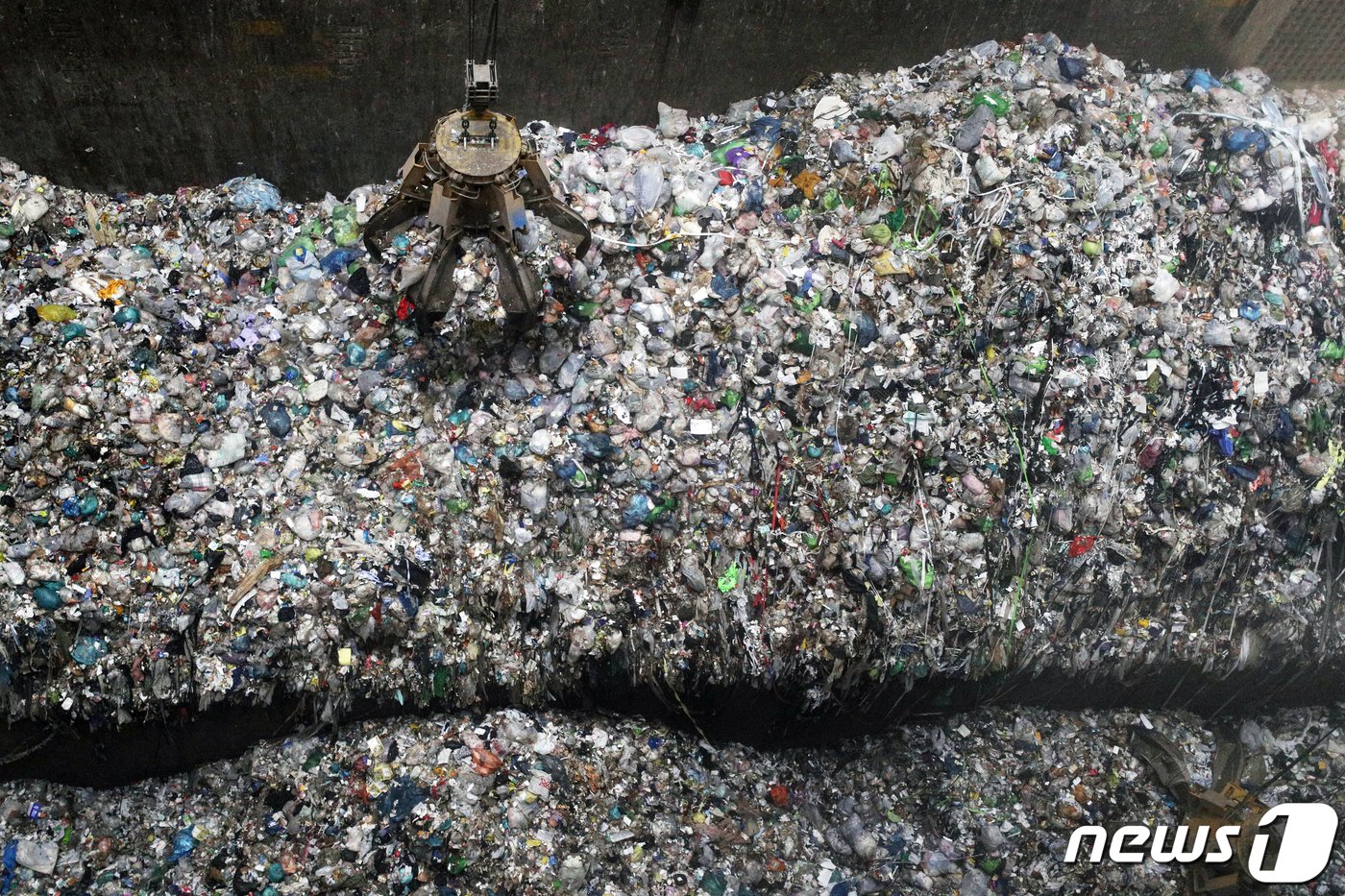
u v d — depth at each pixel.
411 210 12.67
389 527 13.34
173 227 14.41
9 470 12.65
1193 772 15.88
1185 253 15.79
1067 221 15.28
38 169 14.11
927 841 14.60
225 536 12.98
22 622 12.34
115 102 13.64
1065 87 15.83
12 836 12.73
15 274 13.35
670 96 15.73
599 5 14.35
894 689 14.74
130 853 12.91
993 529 14.80
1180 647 15.71
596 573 13.85
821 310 14.79
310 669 13.01
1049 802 15.16
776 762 14.88
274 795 13.09
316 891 12.48
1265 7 16.48
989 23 16.19
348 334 14.00
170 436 13.04
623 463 13.96
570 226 12.88
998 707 15.79
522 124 15.40
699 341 14.44
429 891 12.59
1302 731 16.78
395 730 13.47
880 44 16.02
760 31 15.33
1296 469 15.87
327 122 14.49
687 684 13.92
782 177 15.27
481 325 13.93
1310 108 17.20
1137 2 16.28
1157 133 16.06
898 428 14.63
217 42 13.39
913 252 15.05
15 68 13.01
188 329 13.61
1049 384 15.09
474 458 13.72
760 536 14.17
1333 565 16.38
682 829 13.59
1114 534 15.26
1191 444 15.38
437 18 13.87
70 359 12.95
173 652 12.65
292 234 14.58
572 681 13.83
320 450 13.52
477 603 13.52
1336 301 16.19
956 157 15.27
